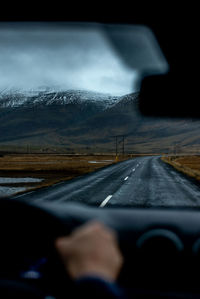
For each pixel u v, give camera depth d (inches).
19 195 585.0
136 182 830.5
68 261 31.4
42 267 49.1
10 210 57.7
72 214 96.3
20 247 54.0
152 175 1077.8
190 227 113.6
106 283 28.8
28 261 52.3
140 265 92.8
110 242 33.4
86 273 29.7
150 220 123.3
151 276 91.4
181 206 449.4
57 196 567.8
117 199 527.2
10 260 53.4
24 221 57.3
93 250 31.5
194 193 605.6
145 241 93.7
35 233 55.5
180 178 951.0
